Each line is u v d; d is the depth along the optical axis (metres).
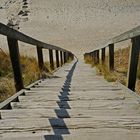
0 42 34.31
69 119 3.07
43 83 6.62
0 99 4.43
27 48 31.27
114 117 3.15
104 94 4.71
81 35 48.72
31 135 2.65
